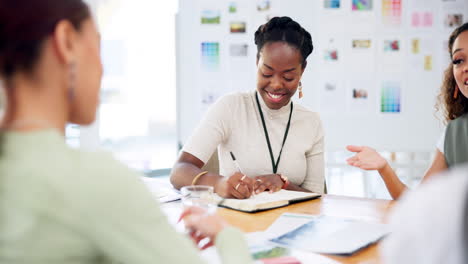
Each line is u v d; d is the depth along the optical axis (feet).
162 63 13.44
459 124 5.10
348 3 9.21
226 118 5.73
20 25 1.62
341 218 3.71
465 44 4.95
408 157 9.52
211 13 9.50
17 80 1.70
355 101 9.34
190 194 3.79
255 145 5.75
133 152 14.39
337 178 12.59
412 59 9.14
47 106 1.75
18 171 1.62
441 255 1.06
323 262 2.73
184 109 9.80
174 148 14.82
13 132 1.71
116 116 13.89
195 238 2.58
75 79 1.81
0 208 1.61
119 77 13.62
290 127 5.86
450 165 5.14
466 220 1.04
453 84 5.41
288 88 5.49
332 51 9.31
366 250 2.97
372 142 9.38
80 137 10.03
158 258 1.72
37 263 1.62
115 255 1.69
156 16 13.10
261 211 4.10
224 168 5.93
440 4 9.01
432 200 1.13
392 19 9.13
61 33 1.71
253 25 9.43
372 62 9.24
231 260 2.11
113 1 12.25
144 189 1.79
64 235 1.62
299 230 3.35
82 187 1.62
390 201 4.54
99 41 1.96
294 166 5.76
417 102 9.20
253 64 9.50
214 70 9.60
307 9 9.30
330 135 9.46
